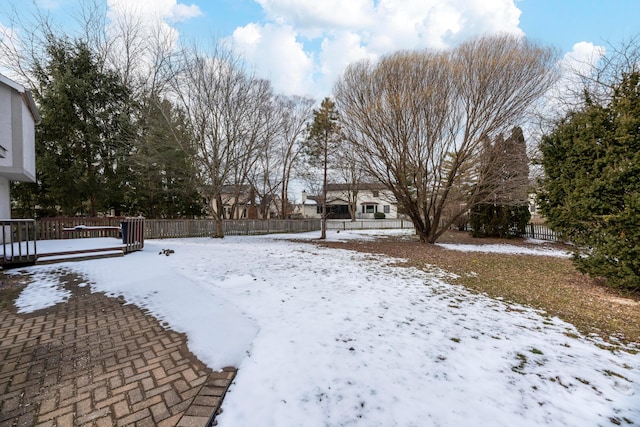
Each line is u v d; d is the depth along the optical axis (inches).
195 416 72.9
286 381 87.4
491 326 132.8
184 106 512.1
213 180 524.7
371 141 460.8
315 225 901.2
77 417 71.9
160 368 95.1
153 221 534.3
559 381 89.6
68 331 122.5
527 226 597.6
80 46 555.5
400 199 494.9
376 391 83.3
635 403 79.6
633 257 171.9
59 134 525.3
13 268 233.6
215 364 97.5
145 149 527.2
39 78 538.6
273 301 161.3
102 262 263.6
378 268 264.2
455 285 209.2
